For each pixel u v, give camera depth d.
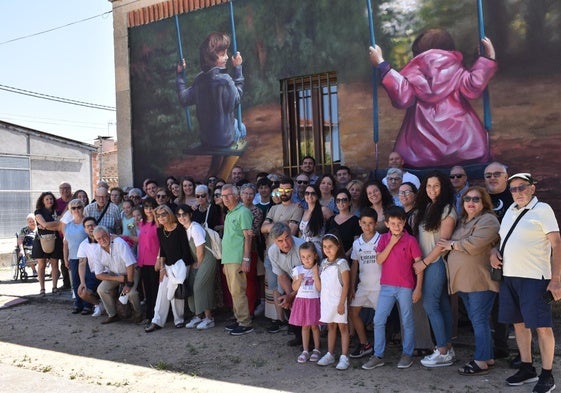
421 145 7.23
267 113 8.58
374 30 7.54
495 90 6.73
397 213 4.87
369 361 5.04
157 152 9.73
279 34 8.39
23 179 22.08
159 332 6.68
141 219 7.23
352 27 7.73
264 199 6.88
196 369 5.29
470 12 6.86
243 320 6.39
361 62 7.66
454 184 6.06
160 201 7.29
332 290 5.09
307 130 8.34
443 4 7.03
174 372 5.22
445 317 5.02
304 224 5.97
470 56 6.88
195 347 6.00
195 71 9.26
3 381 5.04
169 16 9.48
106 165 29.86
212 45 9.05
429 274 4.88
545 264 4.19
